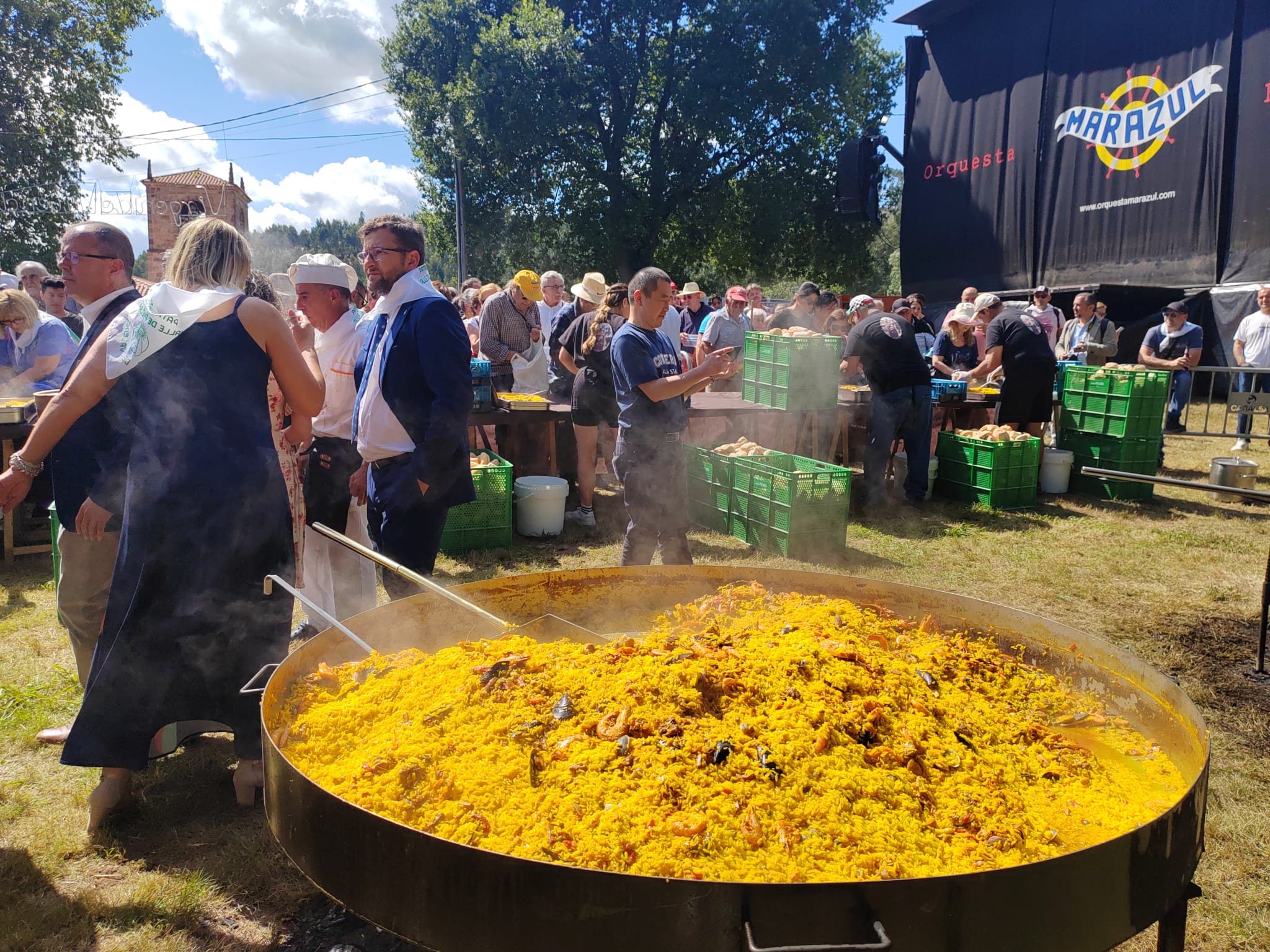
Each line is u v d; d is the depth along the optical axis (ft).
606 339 18.52
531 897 3.59
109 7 80.28
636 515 12.10
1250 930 6.98
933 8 54.24
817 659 5.33
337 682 5.97
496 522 17.99
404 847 3.84
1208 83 41.75
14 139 76.33
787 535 17.70
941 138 55.72
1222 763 9.61
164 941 6.50
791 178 82.38
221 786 8.63
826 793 4.29
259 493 7.53
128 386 7.22
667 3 78.38
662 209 84.23
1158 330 33.24
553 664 5.42
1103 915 3.89
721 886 3.42
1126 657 5.98
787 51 75.97
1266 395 28.43
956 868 3.99
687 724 4.67
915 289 58.54
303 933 6.62
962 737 5.06
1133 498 23.47
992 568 17.06
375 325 9.87
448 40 80.48
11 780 8.71
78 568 8.51
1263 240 40.37
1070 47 47.83
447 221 85.97
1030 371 22.50
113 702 7.34
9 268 78.02
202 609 7.41
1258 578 16.44
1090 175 47.47
